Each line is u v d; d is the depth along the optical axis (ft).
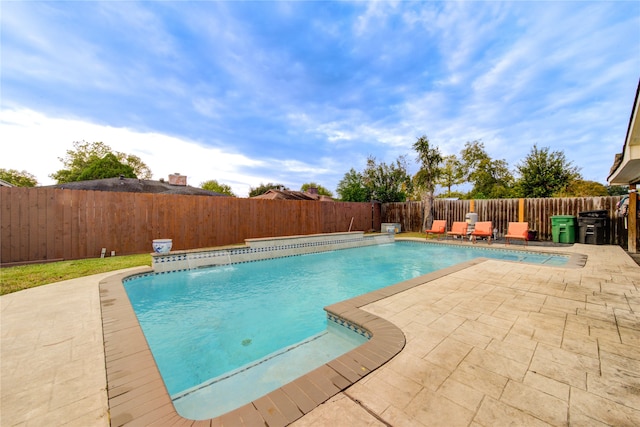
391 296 12.23
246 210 33.17
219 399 6.83
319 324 12.55
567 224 30.01
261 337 11.23
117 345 8.12
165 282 18.78
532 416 4.97
